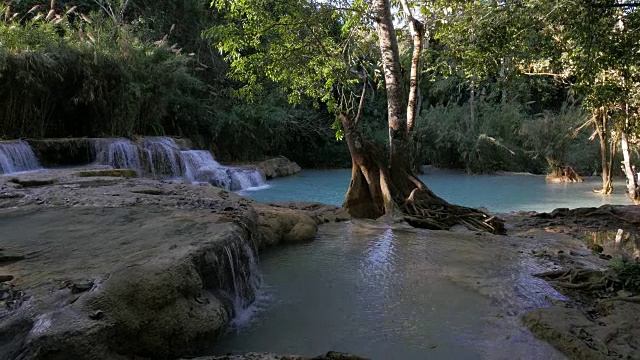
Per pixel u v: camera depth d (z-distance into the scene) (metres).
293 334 3.81
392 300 4.56
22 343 2.57
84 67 13.23
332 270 5.52
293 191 15.45
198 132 19.58
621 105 12.65
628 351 3.40
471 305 4.43
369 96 26.34
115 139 13.14
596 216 9.23
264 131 20.98
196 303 3.50
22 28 12.92
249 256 4.88
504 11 7.68
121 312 2.96
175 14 21.23
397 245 6.73
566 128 20.19
